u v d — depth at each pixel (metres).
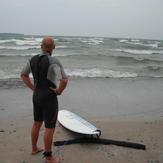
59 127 5.49
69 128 5.10
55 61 3.56
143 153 4.36
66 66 15.81
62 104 7.67
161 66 18.53
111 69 15.62
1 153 4.17
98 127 5.67
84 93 9.23
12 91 9.05
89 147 4.50
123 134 5.28
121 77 13.19
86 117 6.50
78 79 11.96
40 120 3.98
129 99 8.75
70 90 9.55
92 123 5.97
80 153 4.25
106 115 6.78
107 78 12.66
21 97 8.30
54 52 25.55
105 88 10.29
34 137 4.06
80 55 21.77
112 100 8.47
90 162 3.96
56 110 3.74
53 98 3.67
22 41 39.25
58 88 3.61
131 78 13.09
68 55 21.52
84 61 19.09
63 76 3.55
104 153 4.29
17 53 22.47
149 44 55.72
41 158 4.02
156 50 38.66
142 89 10.53
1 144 4.53
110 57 21.45
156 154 4.35
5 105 7.32
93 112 7.00
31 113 6.67
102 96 8.94
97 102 8.10
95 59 20.44
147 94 9.68
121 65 18.30
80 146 4.53
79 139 4.69
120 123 6.08
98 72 14.16
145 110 7.52
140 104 8.19
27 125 5.67
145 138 5.09
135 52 33.47
